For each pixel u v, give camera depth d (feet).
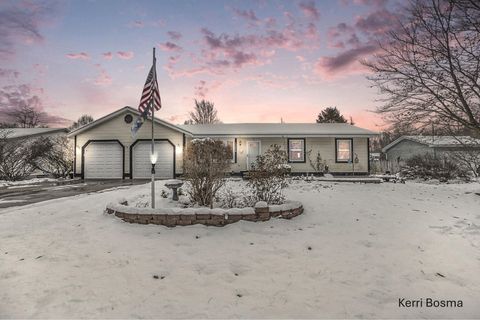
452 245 17.26
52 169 64.75
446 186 46.85
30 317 9.43
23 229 18.86
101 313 9.85
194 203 24.50
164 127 60.85
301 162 65.16
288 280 12.67
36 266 13.34
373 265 14.33
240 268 13.73
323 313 10.23
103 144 61.41
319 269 13.75
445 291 12.05
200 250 15.69
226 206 23.76
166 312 10.05
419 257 15.39
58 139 67.82
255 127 70.49
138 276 12.67
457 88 25.41
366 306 10.77
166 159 60.70
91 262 13.93
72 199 29.37
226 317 9.83
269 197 24.63
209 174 23.88
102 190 38.37
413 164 65.21
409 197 33.09
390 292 11.87
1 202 29.07
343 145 65.67
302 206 23.39
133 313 9.92
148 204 24.81
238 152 64.69
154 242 16.70
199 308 10.37
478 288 12.34
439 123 28.22
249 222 19.89
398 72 27.32
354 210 24.70
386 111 28.78
